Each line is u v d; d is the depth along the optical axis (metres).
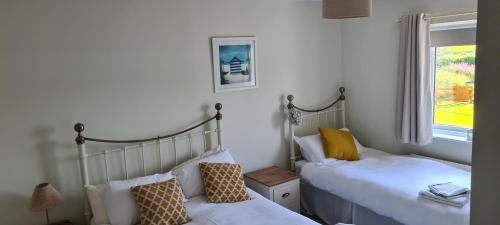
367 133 4.60
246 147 4.02
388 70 4.21
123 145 3.28
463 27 3.60
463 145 3.70
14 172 2.84
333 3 2.71
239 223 2.73
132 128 3.31
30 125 2.87
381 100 4.35
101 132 3.17
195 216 2.93
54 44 2.91
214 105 3.74
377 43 4.28
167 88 3.46
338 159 4.06
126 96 3.26
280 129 4.27
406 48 3.85
